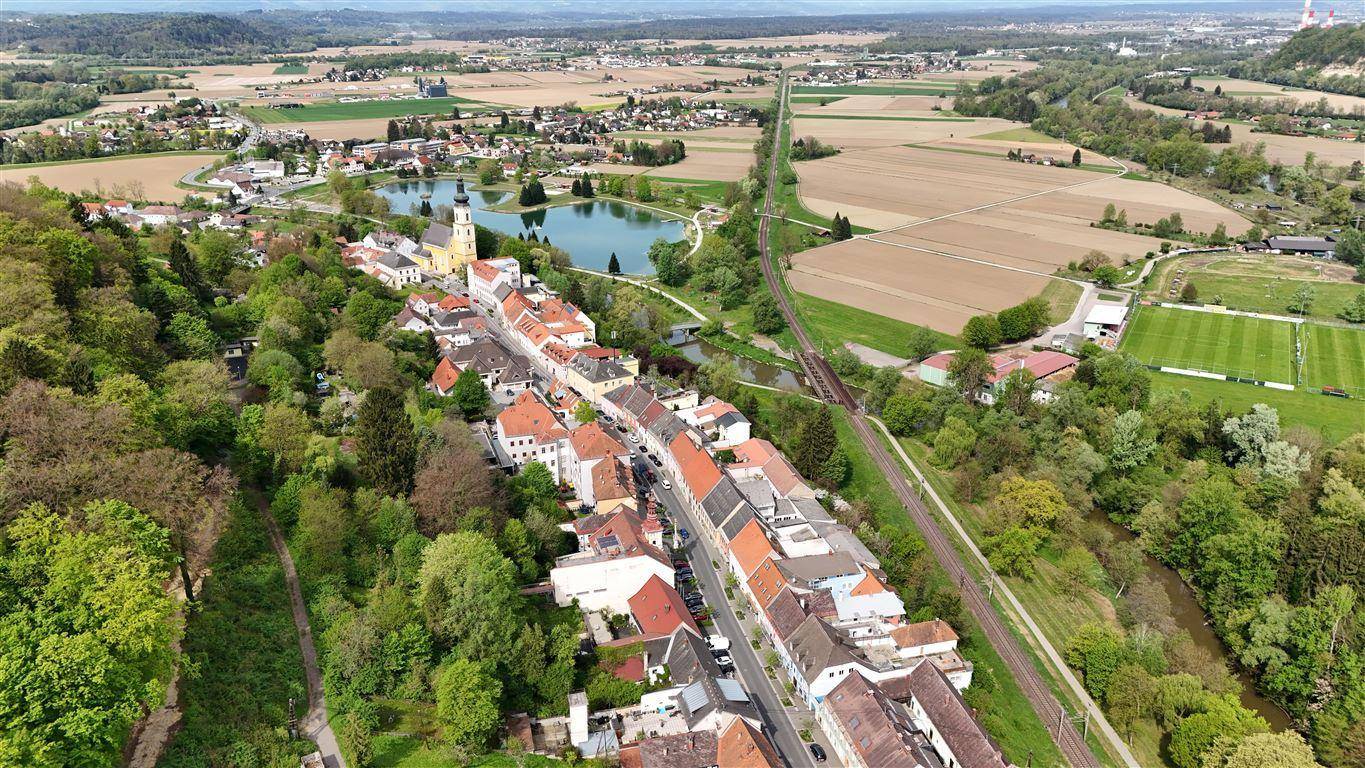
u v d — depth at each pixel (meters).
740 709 130.62
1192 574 184.12
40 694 89.00
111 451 128.00
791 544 175.38
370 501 158.12
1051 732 142.38
